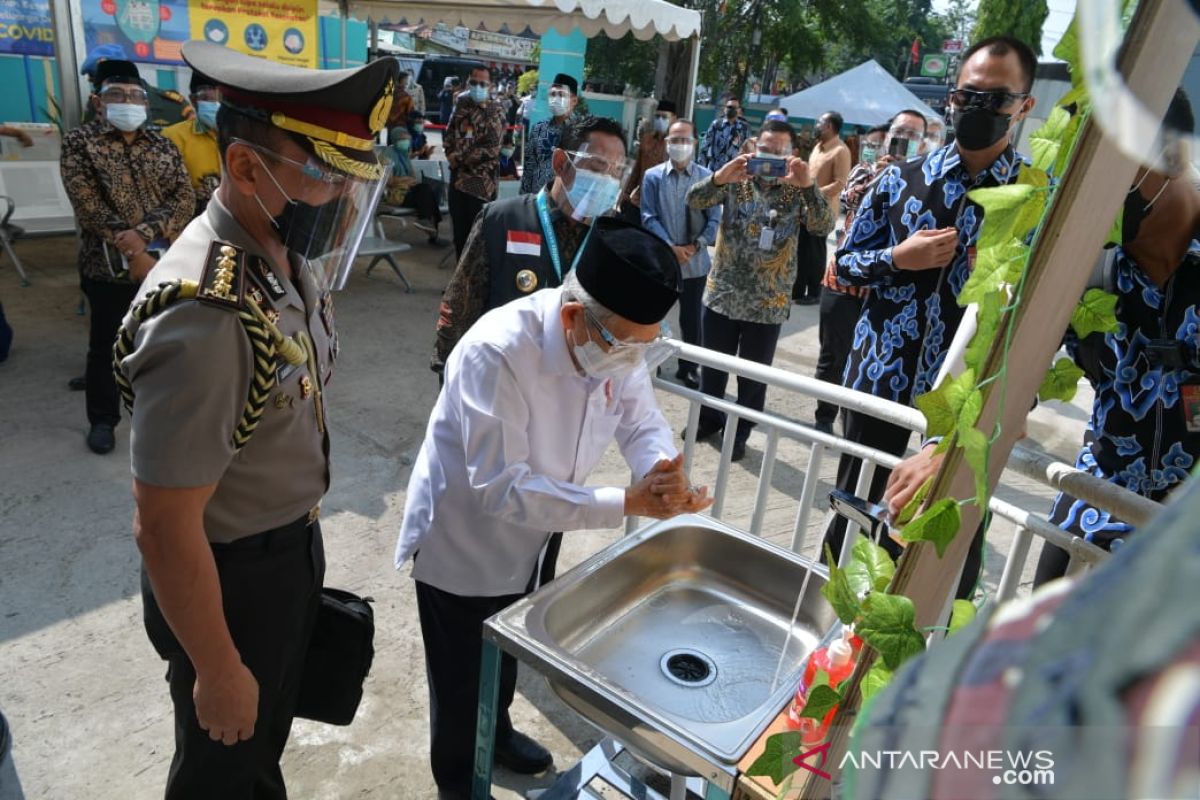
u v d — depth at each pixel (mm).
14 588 2689
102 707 2256
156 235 3514
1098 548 1578
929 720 351
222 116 1205
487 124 6664
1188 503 302
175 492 1137
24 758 2078
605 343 1479
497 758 2170
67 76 4664
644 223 4723
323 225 1247
